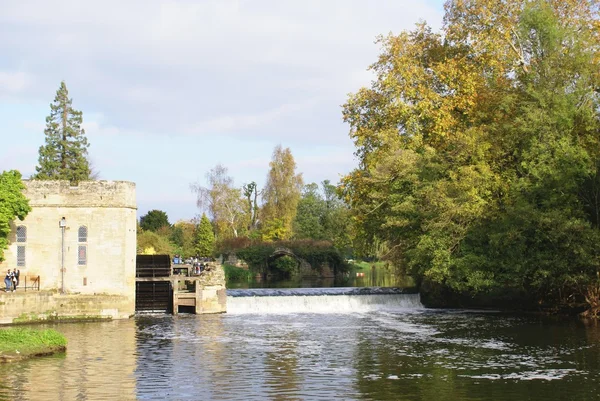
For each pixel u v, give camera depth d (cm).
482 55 6303
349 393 2827
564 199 5300
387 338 4278
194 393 2836
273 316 5541
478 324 4928
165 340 4231
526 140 5600
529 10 5784
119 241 5488
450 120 6144
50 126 10081
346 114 6812
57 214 5431
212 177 12262
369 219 6544
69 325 4981
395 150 6131
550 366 3347
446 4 6712
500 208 5709
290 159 12212
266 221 12219
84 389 2883
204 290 5738
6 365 3362
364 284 8994
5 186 5194
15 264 5366
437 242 5675
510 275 5403
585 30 5866
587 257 4959
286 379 3094
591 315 5166
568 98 5422
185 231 13075
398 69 6431
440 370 3272
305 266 11519
